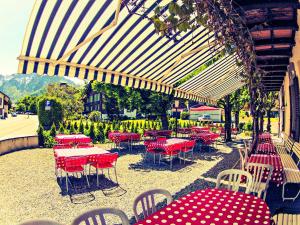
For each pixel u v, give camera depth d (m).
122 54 5.34
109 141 18.91
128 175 9.25
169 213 2.82
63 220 5.41
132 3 3.15
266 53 8.05
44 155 13.41
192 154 13.84
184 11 2.61
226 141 20.31
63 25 4.02
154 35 5.21
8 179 8.69
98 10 4.04
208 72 9.30
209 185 7.66
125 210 5.87
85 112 83.38
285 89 13.56
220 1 2.97
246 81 6.70
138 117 59.88
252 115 7.79
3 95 87.69
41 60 4.46
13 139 14.91
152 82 7.25
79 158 7.28
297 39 6.30
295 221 3.75
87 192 7.29
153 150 11.31
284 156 9.95
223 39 3.54
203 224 2.55
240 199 3.25
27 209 6.03
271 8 4.59
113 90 20.23
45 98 20.86
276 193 6.23
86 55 4.93
